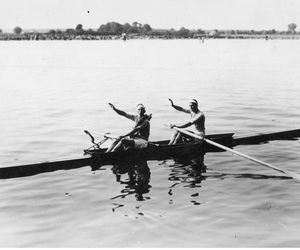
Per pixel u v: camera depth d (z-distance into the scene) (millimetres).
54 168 11414
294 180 10625
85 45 115562
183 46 107000
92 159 11812
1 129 16438
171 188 10008
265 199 9266
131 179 10680
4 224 8078
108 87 29266
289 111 20328
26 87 29078
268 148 13906
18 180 10602
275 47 101625
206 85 30109
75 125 17234
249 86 29391
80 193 9688
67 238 7484
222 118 18734
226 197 9391
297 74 37406
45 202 9164
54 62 52500
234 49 90188
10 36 190625
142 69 42969
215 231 7719
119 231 7730
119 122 17891
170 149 12742
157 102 22953
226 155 13055
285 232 7660
